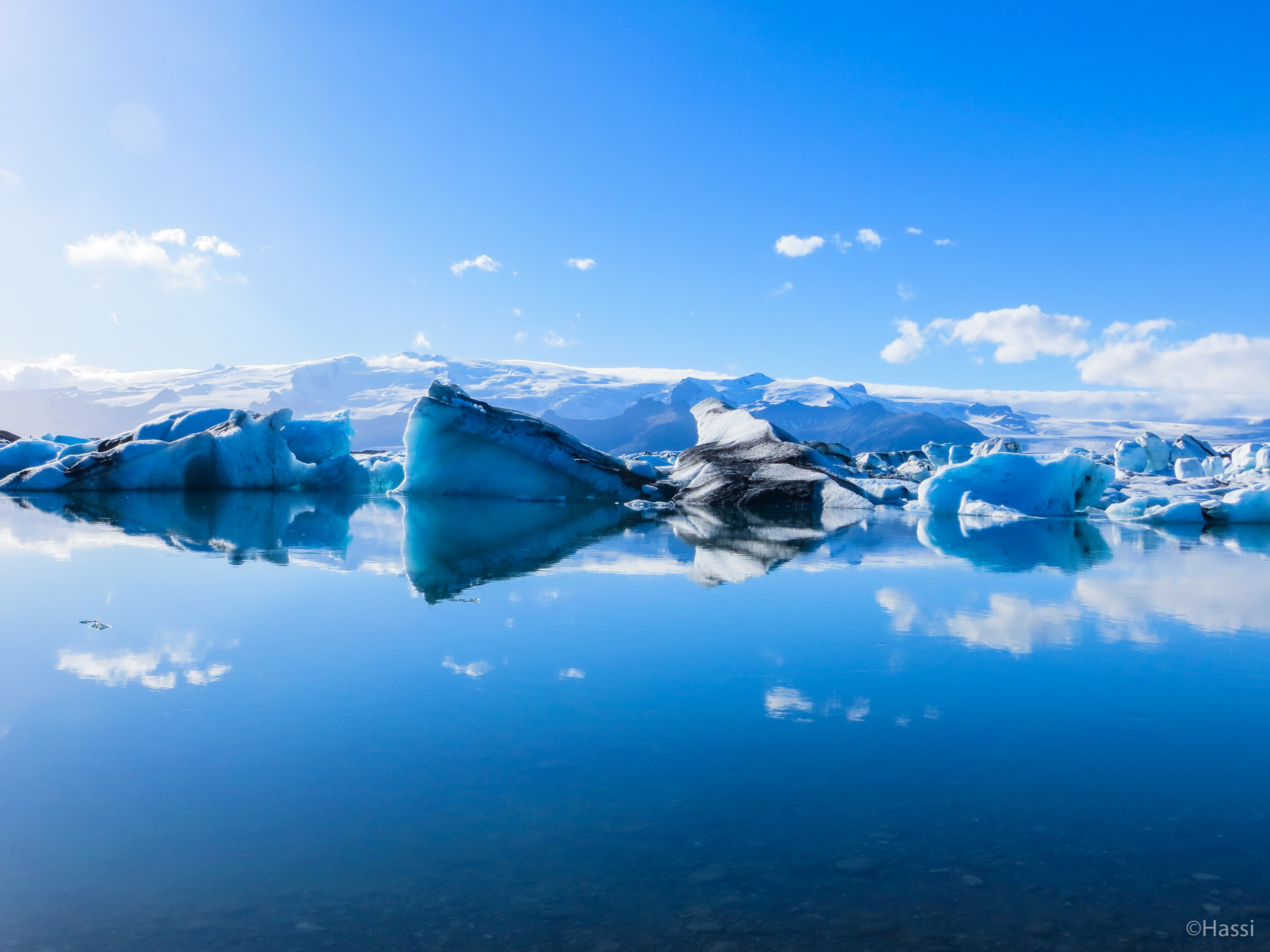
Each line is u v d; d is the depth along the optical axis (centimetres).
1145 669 339
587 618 436
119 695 285
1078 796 207
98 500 1345
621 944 139
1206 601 515
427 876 163
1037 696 299
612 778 214
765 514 1470
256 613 435
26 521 963
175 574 573
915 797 205
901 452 3294
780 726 259
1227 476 2244
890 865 169
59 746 234
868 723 264
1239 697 300
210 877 162
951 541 931
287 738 243
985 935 144
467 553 736
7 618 415
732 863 169
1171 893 159
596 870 165
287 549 735
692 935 142
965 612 470
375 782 210
